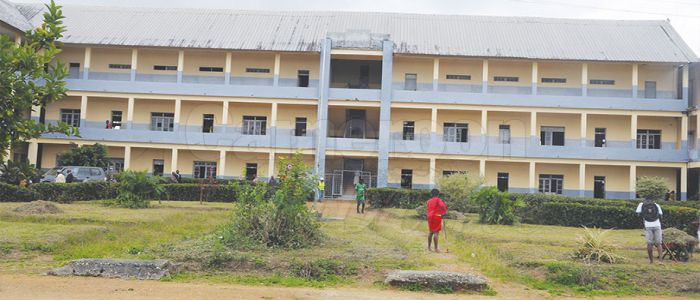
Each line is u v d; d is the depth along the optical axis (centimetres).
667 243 1169
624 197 3234
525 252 1205
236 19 3606
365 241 1341
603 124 3278
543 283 987
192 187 2644
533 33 3456
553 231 1667
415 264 1064
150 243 1215
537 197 2355
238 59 3403
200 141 3234
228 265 1013
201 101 3328
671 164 3095
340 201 3011
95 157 3008
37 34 716
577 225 1941
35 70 686
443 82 3353
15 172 686
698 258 1195
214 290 850
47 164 3306
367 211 2398
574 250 1218
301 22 3581
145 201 2025
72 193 2170
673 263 1130
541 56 3161
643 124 3269
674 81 3266
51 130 694
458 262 1128
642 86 3281
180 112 3341
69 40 3216
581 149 3147
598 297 913
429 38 3381
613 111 3164
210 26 3494
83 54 3372
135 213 1728
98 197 2323
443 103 3212
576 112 3180
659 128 3259
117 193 2142
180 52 3291
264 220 1216
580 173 3155
